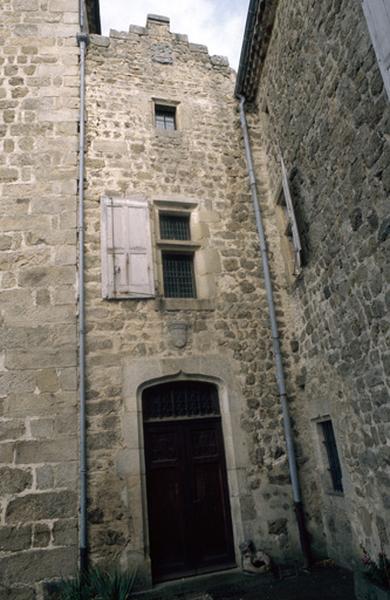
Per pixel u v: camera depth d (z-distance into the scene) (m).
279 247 5.79
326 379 4.55
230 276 5.45
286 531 4.51
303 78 4.79
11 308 4.50
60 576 3.77
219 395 4.95
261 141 6.43
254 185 5.97
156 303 4.98
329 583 3.85
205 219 5.64
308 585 3.85
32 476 3.99
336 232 4.18
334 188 4.17
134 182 5.52
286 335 5.38
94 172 5.38
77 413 4.28
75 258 4.84
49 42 5.80
